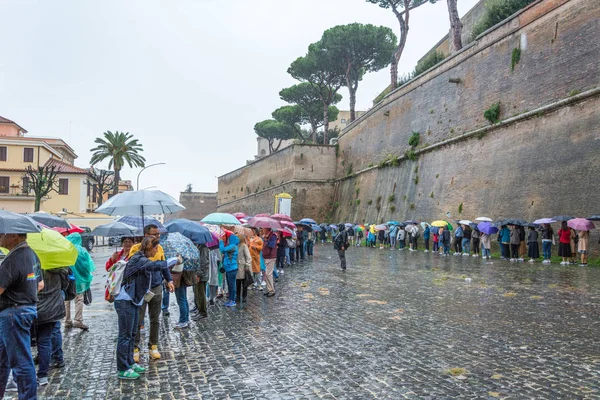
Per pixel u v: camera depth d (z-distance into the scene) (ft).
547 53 83.66
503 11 107.14
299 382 20.58
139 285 22.16
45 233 21.66
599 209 68.13
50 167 188.44
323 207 195.83
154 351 24.75
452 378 20.53
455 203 104.17
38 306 20.94
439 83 118.73
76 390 20.38
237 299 41.75
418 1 161.17
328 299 41.81
